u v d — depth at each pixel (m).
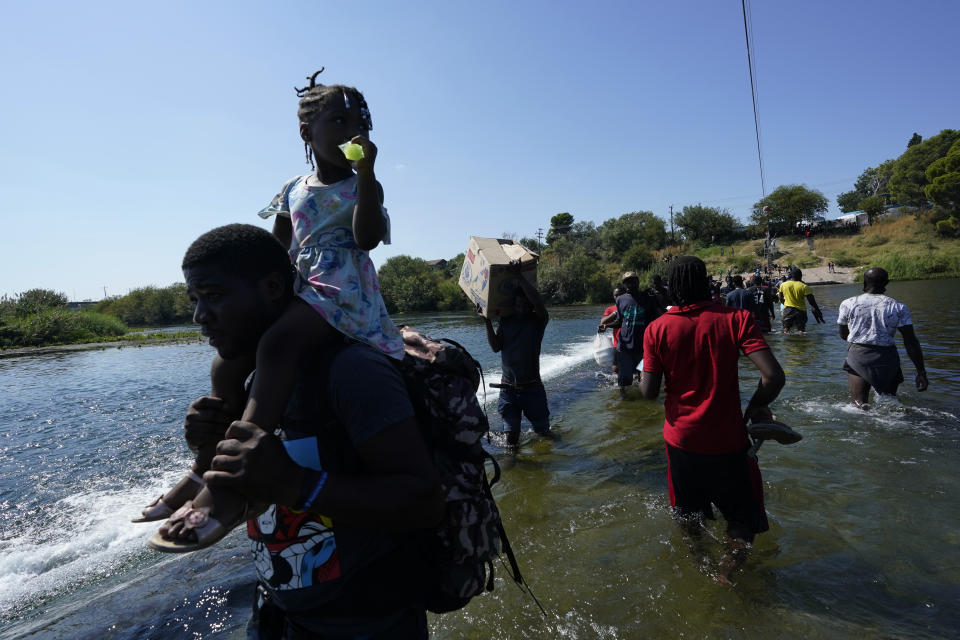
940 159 64.19
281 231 1.71
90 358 22.42
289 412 1.28
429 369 1.39
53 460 6.76
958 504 3.80
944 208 64.50
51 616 3.07
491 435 6.25
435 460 1.35
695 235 83.62
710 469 3.15
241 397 1.43
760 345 3.04
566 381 9.53
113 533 4.52
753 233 80.69
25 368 19.00
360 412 1.17
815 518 3.69
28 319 37.56
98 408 10.12
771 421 3.16
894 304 6.09
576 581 3.09
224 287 1.24
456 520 1.35
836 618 2.65
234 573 3.36
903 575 2.99
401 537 1.31
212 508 1.01
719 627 2.63
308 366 1.27
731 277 14.51
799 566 3.12
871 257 58.66
